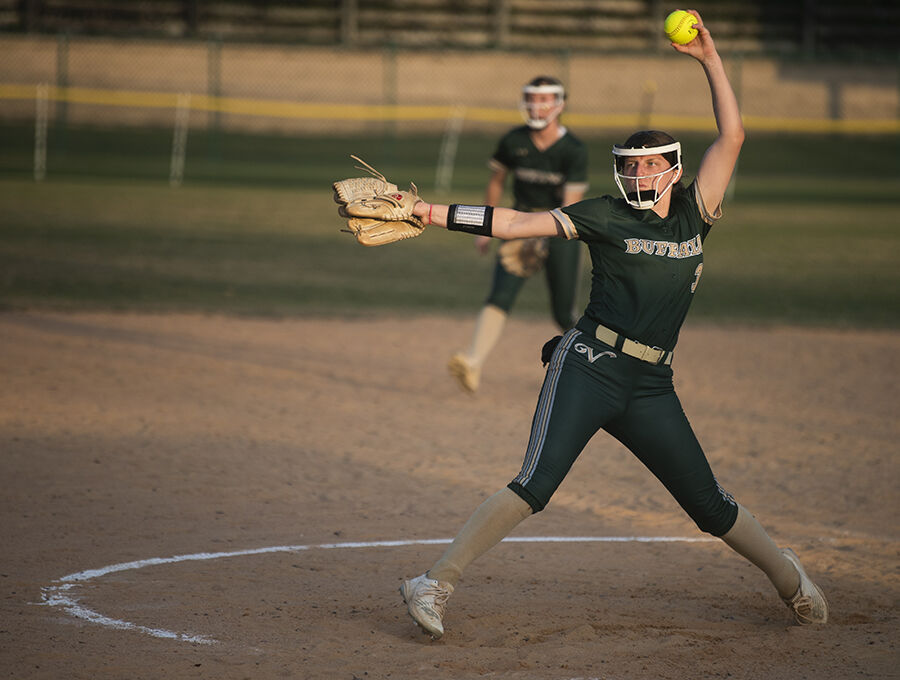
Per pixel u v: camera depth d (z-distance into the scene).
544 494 15.68
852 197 105.06
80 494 23.16
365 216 15.68
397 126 132.25
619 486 25.66
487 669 14.92
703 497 16.38
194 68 130.00
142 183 96.69
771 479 26.28
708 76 16.88
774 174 123.06
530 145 32.47
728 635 16.56
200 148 121.19
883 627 17.05
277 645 15.60
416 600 15.68
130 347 39.56
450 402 33.66
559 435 15.75
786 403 34.34
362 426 30.34
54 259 57.91
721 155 16.47
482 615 17.19
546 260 32.44
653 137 15.54
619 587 18.80
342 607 17.34
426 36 141.75
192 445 27.56
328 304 49.78
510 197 94.31
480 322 32.38
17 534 20.42
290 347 40.91
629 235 15.64
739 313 50.56
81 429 28.62
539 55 136.12
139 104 127.06
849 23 149.38
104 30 132.88
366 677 14.51
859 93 140.75
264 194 93.00
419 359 39.84
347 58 133.12
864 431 31.09
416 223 16.06
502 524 15.77
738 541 16.61
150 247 63.78
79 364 36.53
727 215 89.69
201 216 78.12
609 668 15.07
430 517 22.58
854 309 51.78
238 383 34.88
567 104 136.75
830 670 15.21
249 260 61.25
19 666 14.53
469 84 135.25
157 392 33.19
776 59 138.75
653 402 16.20
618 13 146.00
